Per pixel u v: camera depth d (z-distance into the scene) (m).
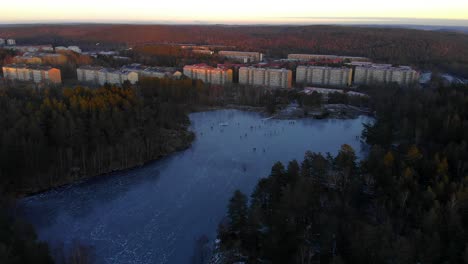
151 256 115.69
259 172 176.50
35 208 141.00
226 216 136.62
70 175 164.00
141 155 184.50
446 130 166.00
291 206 113.25
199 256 114.81
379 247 88.94
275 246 102.56
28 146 154.62
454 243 90.69
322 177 138.00
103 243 121.38
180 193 155.25
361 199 130.25
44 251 94.50
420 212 107.62
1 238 93.88
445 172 128.25
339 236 100.62
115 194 153.62
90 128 181.25
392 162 138.75
